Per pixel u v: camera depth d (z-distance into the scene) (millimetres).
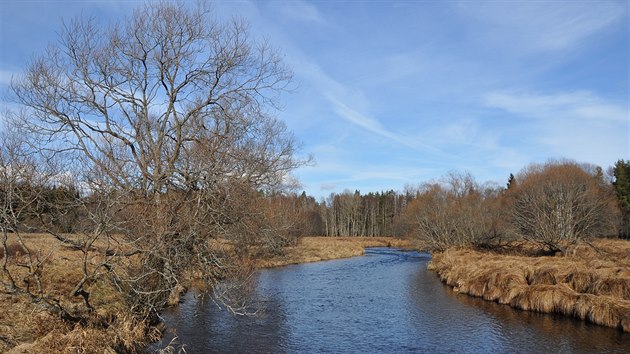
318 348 17250
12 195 12523
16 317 14820
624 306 19344
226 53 17156
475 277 28859
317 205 124250
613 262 27812
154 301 16375
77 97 15836
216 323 20141
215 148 14812
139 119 16484
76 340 12594
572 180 46094
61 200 13688
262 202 21422
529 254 41844
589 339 17797
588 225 40875
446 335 19000
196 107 16984
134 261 16016
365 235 117812
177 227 14180
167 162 15844
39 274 14492
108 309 16859
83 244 13945
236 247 18297
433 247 55812
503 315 22219
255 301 25156
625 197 77625
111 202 13172
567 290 22500
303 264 48156
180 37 16891
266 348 17094
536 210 40875
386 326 20500
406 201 130000
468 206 54938
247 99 17453
